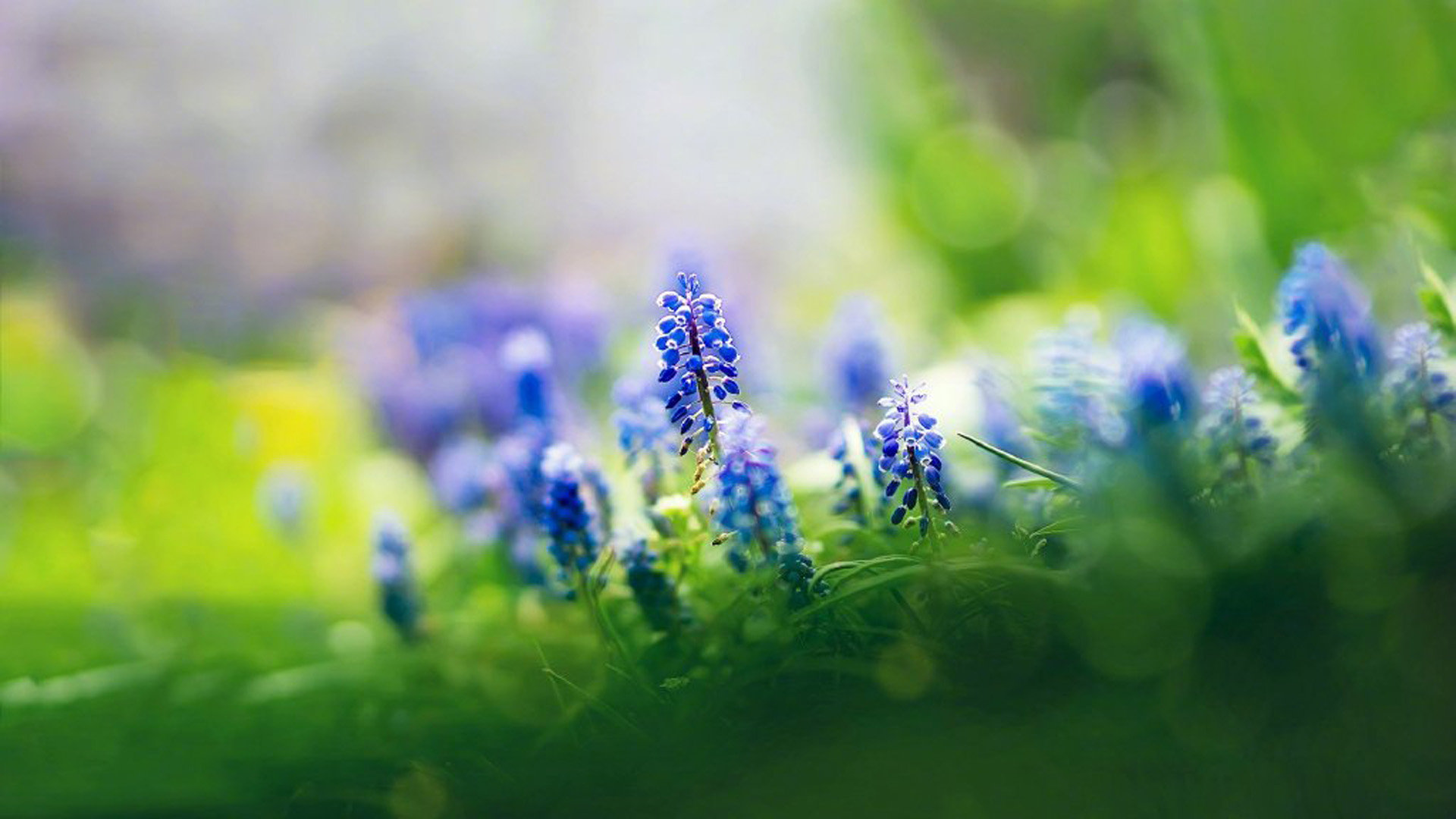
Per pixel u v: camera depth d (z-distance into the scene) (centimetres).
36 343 213
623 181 321
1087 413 86
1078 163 238
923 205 227
